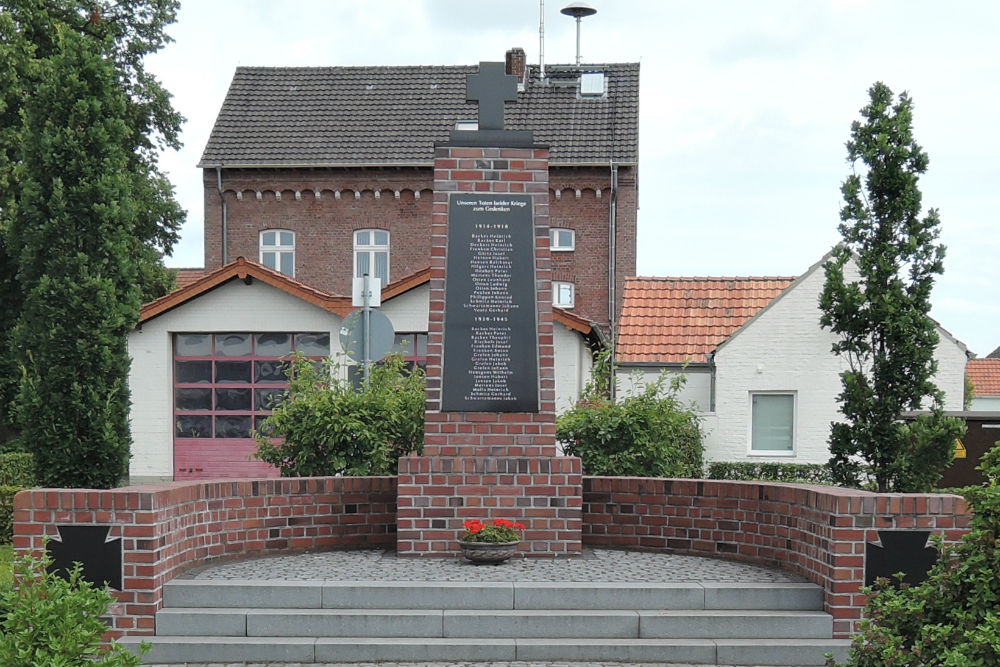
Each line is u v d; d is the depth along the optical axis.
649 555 11.30
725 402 25.00
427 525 10.98
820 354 24.78
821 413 24.75
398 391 14.01
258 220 36.78
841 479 14.73
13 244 14.16
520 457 11.04
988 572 5.89
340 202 36.66
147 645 6.31
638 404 14.42
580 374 25.39
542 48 38.78
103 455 13.73
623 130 36.62
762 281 28.14
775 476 23.16
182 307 26.22
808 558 9.84
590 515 11.93
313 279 36.69
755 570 10.37
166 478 26.14
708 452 24.98
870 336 15.10
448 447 11.06
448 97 38.50
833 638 9.14
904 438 14.19
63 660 5.68
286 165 36.25
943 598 6.16
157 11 32.25
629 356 26.38
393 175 36.44
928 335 14.54
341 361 25.72
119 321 13.90
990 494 5.99
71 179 14.14
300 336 26.41
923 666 5.96
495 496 11.01
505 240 11.22
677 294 27.94
